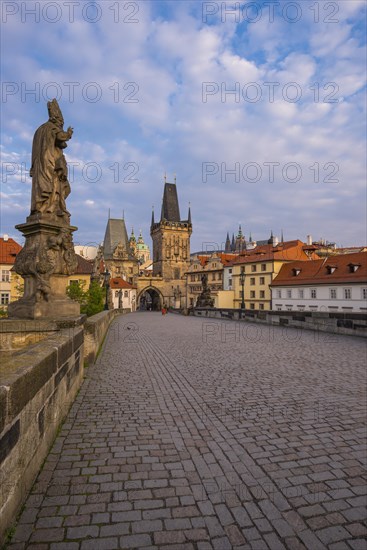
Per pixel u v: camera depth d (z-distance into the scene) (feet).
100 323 45.88
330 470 13.53
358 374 29.27
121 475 12.96
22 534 9.70
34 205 26.68
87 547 9.30
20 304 26.14
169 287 387.14
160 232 395.14
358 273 182.70
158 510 10.96
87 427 17.56
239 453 14.89
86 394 23.35
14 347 23.15
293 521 10.53
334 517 10.75
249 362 34.63
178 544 9.55
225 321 99.96
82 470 13.24
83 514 10.66
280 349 43.11
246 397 22.86
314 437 16.60
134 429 17.40
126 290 325.62
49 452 14.60
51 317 25.49
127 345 47.29
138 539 9.68
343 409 20.54
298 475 13.14
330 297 191.62
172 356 38.32
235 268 260.62
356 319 55.98
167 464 13.87
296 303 209.67
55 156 27.35
